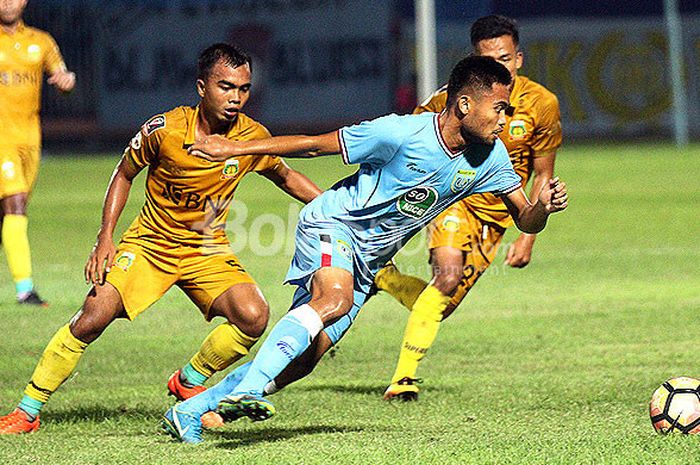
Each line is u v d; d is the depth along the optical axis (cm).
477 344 2255
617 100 10888
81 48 10244
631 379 1866
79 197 5853
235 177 1552
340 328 1489
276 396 1794
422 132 1396
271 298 2858
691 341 2227
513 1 10725
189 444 1417
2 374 2014
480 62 1376
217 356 1566
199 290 1568
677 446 1315
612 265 3356
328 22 10200
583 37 10819
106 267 1551
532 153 1902
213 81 1489
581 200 5362
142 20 10262
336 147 1402
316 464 1271
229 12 10238
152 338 2377
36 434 1540
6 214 2761
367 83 10194
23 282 2762
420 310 1781
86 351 2231
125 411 1697
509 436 1432
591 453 1297
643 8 10894
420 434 1465
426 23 6712
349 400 1759
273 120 10256
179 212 1550
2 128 2753
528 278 3145
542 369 1998
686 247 3731
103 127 10300
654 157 8162
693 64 10919
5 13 2736
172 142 1513
